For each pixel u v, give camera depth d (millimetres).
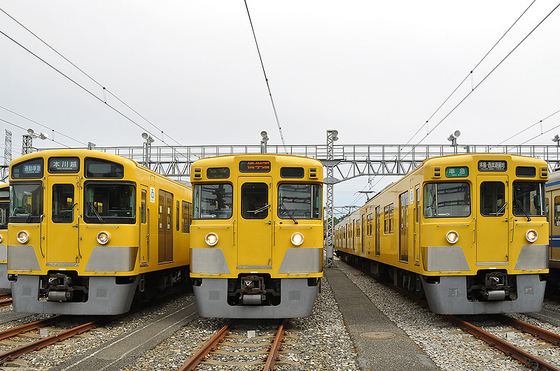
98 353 6789
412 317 9961
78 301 9273
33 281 8875
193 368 6062
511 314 10055
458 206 8977
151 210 10305
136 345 7289
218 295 8508
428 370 6047
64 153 9008
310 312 8539
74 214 8883
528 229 8828
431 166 9070
